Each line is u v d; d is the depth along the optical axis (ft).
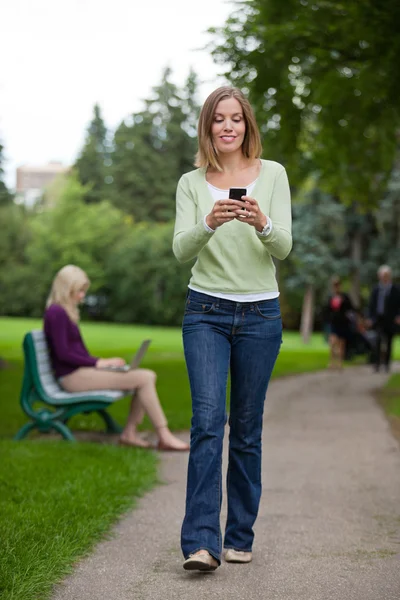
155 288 240.73
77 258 250.98
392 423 39.86
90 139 329.93
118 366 33.32
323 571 16.93
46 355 33.47
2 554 16.53
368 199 66.49
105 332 179.73
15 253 270.87
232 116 17.01
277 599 15.15
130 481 24.71
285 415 43.62
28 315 263.08
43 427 32.71
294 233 153.48
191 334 17.03
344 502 23.59
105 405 32.07
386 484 26.00
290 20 50.62
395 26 45.47
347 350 87.92
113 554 18.07
